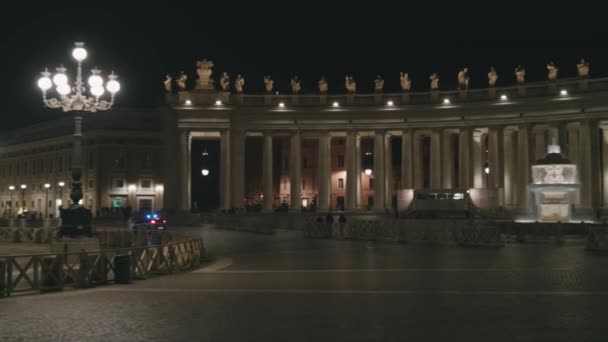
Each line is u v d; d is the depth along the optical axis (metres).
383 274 27.58
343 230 52.81
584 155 77.62
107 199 102.56
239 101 87.56
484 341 14.55
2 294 21.92
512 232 49.12
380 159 86.56
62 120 110.31
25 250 42.69
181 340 14.81
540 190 56.88
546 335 15.10
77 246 34.34
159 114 104.75
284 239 52.47
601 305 19.11
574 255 36.66
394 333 15.41
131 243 43.38
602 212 72.44
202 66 87.00
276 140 112.19
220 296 21.38
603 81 77.19
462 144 84.31
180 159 85.69
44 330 15.99
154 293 22.22
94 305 19.75
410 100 86.69
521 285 23.58
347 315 17.70
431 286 23.52
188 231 63.62
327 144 87.75
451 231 45.38
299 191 87.38
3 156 127.12
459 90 84.88
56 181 111.44
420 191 67.38
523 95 81.50
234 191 87.56
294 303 19.78
